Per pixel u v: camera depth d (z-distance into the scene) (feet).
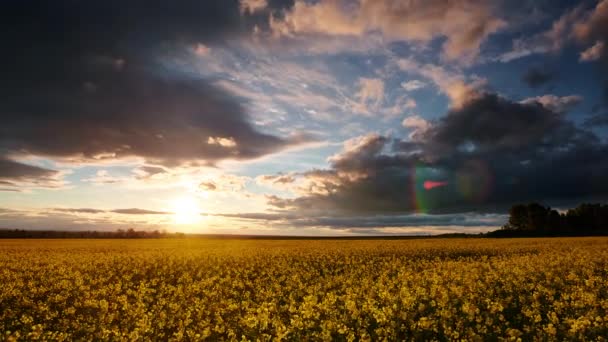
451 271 56.54
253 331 31.81
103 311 39.78
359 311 33.99
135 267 77.05
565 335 27.84
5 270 71.31
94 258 92.17
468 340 27.04
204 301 43.86
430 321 29.99
